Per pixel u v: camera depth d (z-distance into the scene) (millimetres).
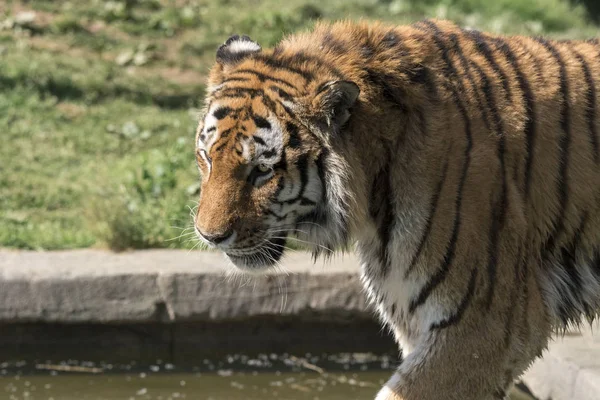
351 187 7559
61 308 11812
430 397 7547
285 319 12266
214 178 7617
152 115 17672
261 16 22219
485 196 7574
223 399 11383
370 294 8500
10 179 14914
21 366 12117
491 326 7598
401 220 7688
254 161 7547
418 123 7652
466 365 7570
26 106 17250
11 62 18672
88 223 13414
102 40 20547
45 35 20422
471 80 7832
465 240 7531
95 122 17172
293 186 7578
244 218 7574
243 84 7719
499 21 24547
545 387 10242
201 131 7863
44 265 12117
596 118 8086
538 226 8016
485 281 7570
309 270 12070
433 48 7926
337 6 23781
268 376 12078
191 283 11914
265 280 11977
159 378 11992
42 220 13984
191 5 22906
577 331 10812
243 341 12352
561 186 7996
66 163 15688
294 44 8047
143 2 22562
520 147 7805
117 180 14656
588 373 9547
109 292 11859
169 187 14594
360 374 12164
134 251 12930
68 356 12203
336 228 7738
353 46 7902
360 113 7605
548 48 8266
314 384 11867
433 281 7625
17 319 11781
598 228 8219
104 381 11883
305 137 7539
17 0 21656
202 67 20109
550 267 8203
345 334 12414
